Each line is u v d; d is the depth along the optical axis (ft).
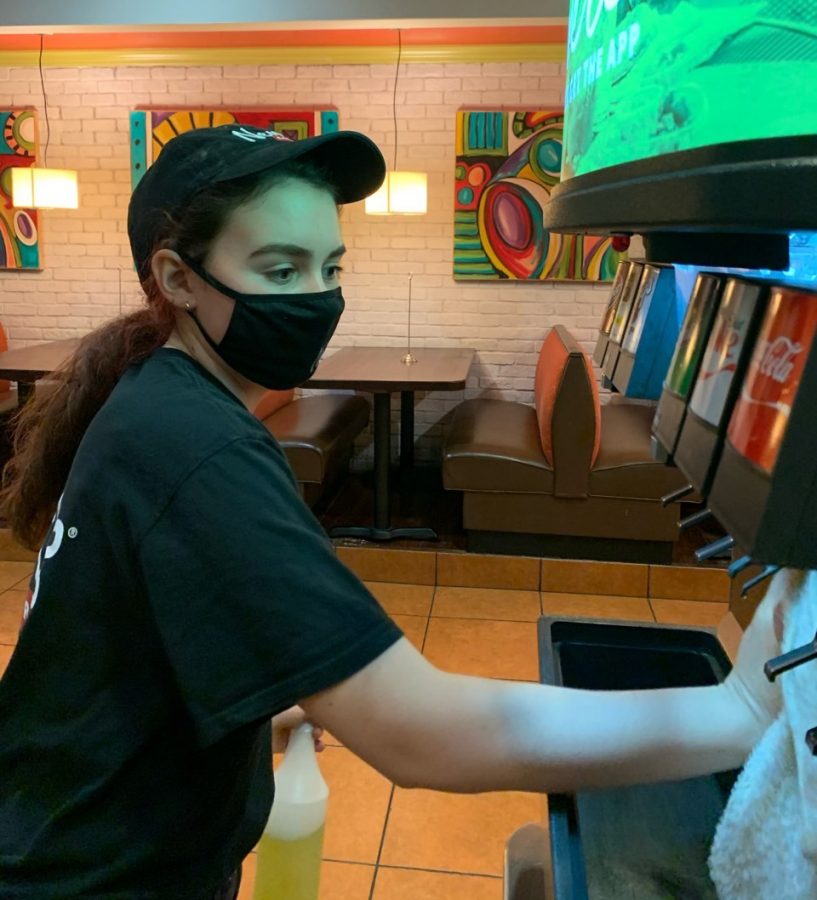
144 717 2.69
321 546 2.46
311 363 3.06
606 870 2.84
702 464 1.94
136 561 2.51
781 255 2.37
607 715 2.38
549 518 12.66
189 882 2.94
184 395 2.65
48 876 2.78
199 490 2.44
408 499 15.51
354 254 17.21
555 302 16.96
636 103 1.96
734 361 1.87
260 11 13.57
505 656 10.74
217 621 2.39
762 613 2.46
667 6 1.80
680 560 12.87
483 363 17.37
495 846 7.39
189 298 2.93
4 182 17.54
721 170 1.62
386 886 6.91
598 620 4.04
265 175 2.73
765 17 1.56
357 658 2.31
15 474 3.54
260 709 2.35
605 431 13.84
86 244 17.69
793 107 1.55
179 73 16.79
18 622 11.50
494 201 16.53
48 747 2.76
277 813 3.73
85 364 3.18
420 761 2.34
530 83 16.15
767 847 2.37
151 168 2.95
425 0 13.32
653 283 4.36
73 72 16.99
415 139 16.61
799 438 1.52
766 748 2.38
